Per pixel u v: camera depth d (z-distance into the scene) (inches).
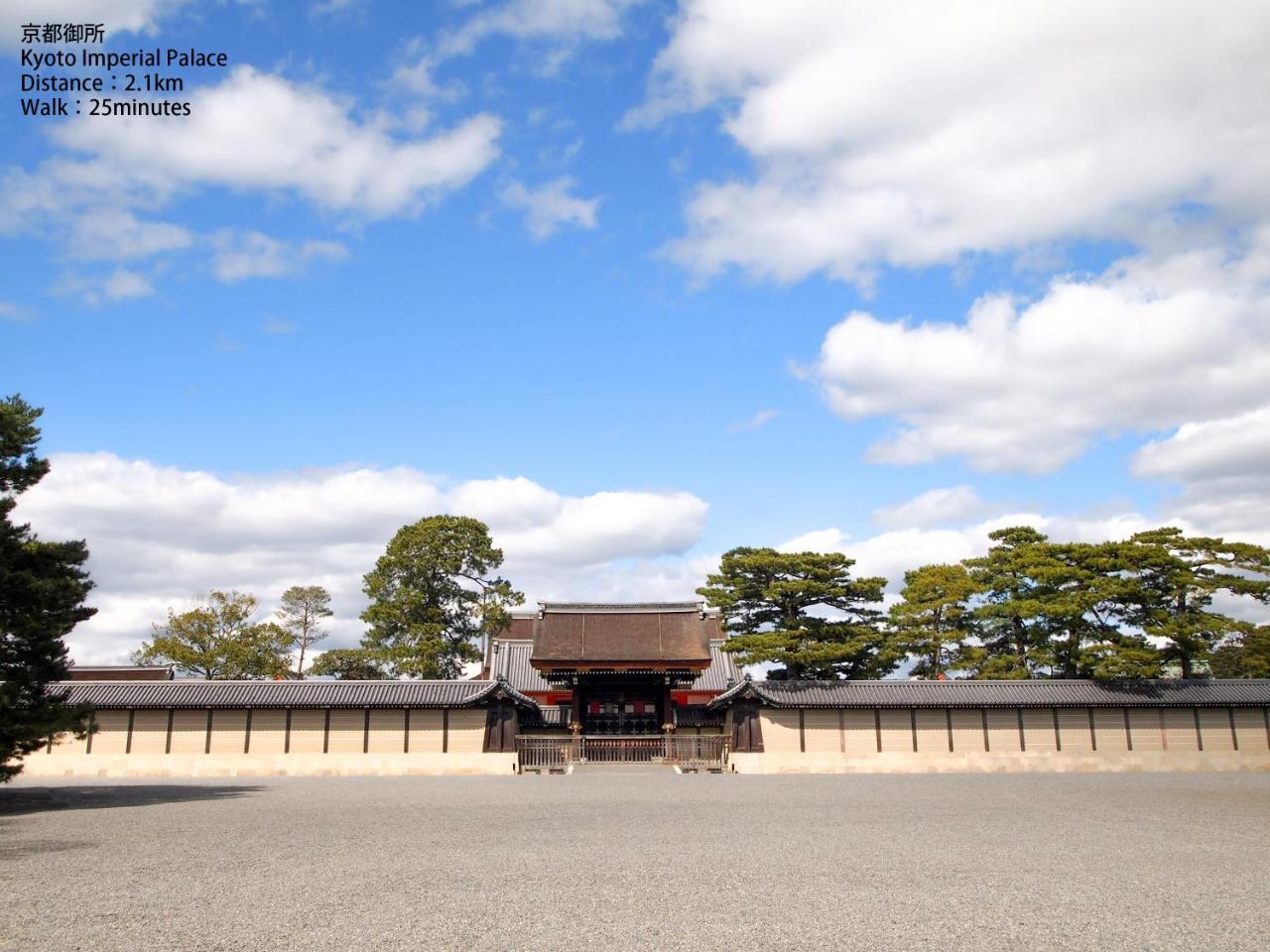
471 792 1125.1
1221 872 559.2
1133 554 1786.4
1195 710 1706.4
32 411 981.2
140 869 556.7
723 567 1947.6
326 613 2827.3
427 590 2285.9
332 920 430.9
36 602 944.3
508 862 583.5
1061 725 1705.2
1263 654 1920.5
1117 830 750.5
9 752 949.2
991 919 438.3
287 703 1625.2
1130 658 1727.4
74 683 1665.8
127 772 1577.3
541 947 390.0
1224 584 1784.0
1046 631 1891.0
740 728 1704.0
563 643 2057.1
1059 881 528.4
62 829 745.6
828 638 1902.1
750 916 441.7
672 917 439.2
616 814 863.7
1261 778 1408.7
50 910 448.5
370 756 1600.6
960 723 1707.7
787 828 758.5
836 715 1712.6
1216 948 394.9
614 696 2031.3
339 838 689.6
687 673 1942.7
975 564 2031.3
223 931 411.8
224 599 2491.4
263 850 629.9
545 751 1761.8
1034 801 1002.7
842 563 1920.5
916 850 638.5
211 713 1631.4
